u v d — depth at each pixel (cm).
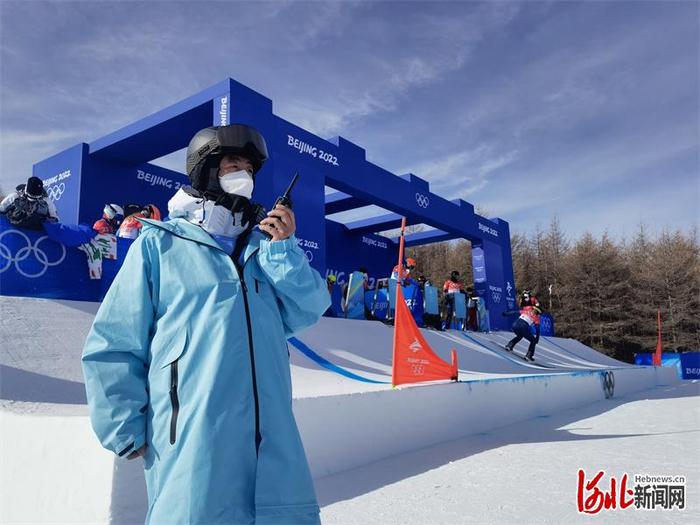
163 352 116
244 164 141
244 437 110
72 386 388
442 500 273
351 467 351
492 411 547
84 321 508
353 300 1073
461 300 1366
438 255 3488
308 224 1030
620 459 375
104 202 1055
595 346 3094
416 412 431
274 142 960
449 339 1081
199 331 115
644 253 3544
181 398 111
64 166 1066
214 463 105
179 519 101
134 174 1113
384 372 668
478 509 257
